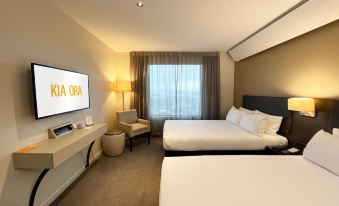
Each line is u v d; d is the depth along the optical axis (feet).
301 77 8.59
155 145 13.56
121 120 13.41
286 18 8.02
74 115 8.61
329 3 6.20
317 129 7.53
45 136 6.61
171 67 15.58
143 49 14.71
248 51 12.64
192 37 11.51
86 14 8.06
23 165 5.31
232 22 9.04
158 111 15.93
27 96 5.79
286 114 9.37
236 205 3.87
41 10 6.39
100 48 11.88
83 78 9.04
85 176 8.80
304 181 4.84
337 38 6.78
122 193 7.39
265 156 6.52
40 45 6.36
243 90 14.37
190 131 10.14
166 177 5.03
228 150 9.04
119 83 13.83
